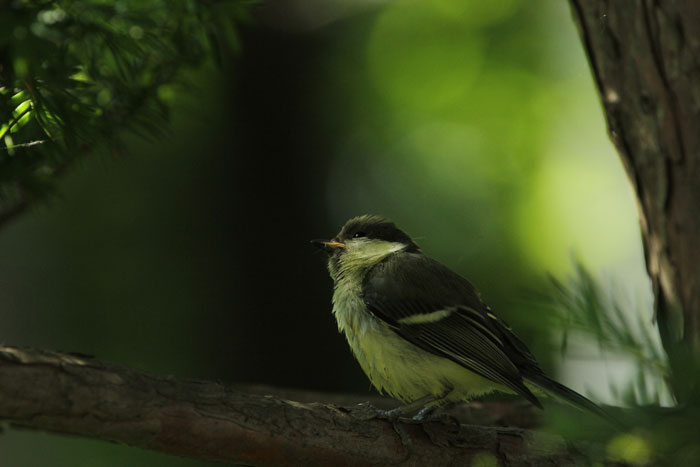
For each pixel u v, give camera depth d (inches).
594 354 135.6
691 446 121.7
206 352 540.1
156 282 561.9
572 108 714.8
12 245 556.7
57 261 562.6
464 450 247.6
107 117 271.7
